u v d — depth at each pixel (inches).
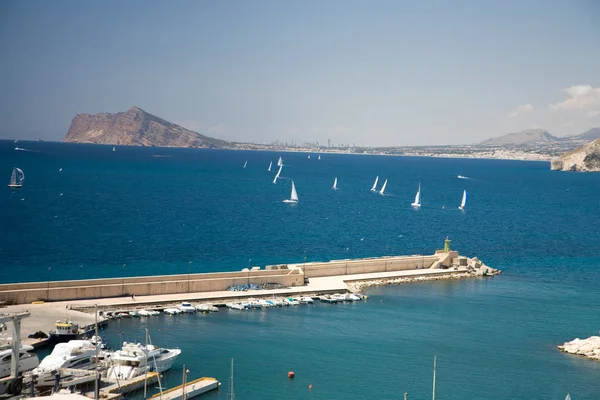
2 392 3176.7
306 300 5787.4
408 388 3939.5
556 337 5017.2
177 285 5693.9
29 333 4402.1
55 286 5290.4
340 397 3774.6
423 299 6092.5
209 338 4685.0
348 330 5019.7
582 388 4023.1
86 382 3634.4
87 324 4685.0
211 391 3789.4
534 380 4124.0
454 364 4357.8
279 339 4731.8
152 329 4813.0
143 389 3767.2
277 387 3882.9
